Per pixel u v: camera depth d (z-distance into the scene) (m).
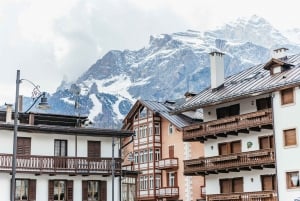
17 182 42.72
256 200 41.00
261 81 44.59
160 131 70.44
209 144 47.81
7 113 45.44
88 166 44.94
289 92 40.38
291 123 39.75
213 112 48.28
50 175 44.06
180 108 49.62
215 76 49.59
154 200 68.69
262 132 42.97
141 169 71.44
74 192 44.75
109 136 47.25
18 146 43.72
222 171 45.12
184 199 64.12
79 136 46.28
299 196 38.41
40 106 32.72
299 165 38.75
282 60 46.25
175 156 67.06
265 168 42.22
